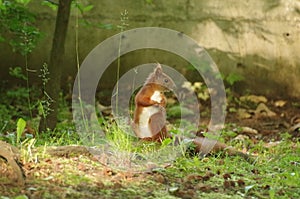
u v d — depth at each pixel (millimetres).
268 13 14148
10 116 11586
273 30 14156
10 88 14203
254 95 14164
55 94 9711
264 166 7941
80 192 6395
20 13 10969
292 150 9242
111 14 14188
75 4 10266
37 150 7562
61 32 9664
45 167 7039
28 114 12422
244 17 14227
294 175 7414
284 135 10508
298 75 14141
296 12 14039
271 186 7039
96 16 14188
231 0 14203
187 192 6621
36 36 11359
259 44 14234
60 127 10172
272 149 9227
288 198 6676
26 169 6926
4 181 6523
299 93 14141
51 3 10141
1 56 14164
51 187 6473
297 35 14062
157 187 6770
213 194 6648
